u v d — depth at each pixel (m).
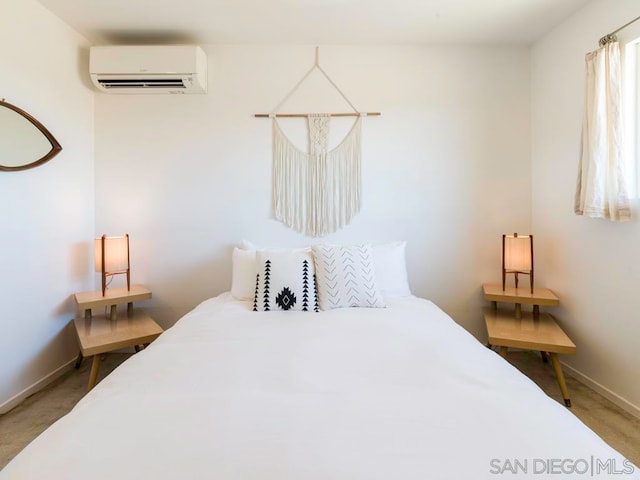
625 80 1.85
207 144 2.63
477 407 0.96
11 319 1.97
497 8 2.14
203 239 2.66
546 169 2.48
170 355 1.34
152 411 0.94
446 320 1.82
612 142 1.84
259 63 2.60
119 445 0.81
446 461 0.76
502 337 2.03
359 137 2.63
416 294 2.68
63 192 2.34
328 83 2.62
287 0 2.06
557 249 2.39
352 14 2.21
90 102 2.58
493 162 2.64
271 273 2.08
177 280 2.68
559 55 2.34
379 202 2.65
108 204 2.64
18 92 1.99
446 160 2.64
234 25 2.33
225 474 0.72
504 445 0.81
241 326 1.70
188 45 2.49
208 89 2.61
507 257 2.44
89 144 2.58
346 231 2.66
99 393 1.07
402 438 0.83
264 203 2.65
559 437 0.83
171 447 0.80
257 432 0.85
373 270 2.16
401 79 2.62
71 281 2.42
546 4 2.10
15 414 1.88
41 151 2.14
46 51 2.17
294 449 0.79
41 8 2.12
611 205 1.85
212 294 2.68
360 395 1.03
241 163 2.64
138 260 2.66
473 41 2.56
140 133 2.62
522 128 2.63
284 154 2.63
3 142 1.91
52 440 0.84
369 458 0.77
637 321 1.82
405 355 1.33
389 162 2.64
